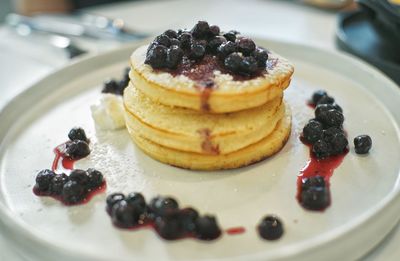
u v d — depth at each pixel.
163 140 0.36
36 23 0.69
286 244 0.30
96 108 0.42
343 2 0.74
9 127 0.42
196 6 0.79
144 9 0.77
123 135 0.41
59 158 0.39
